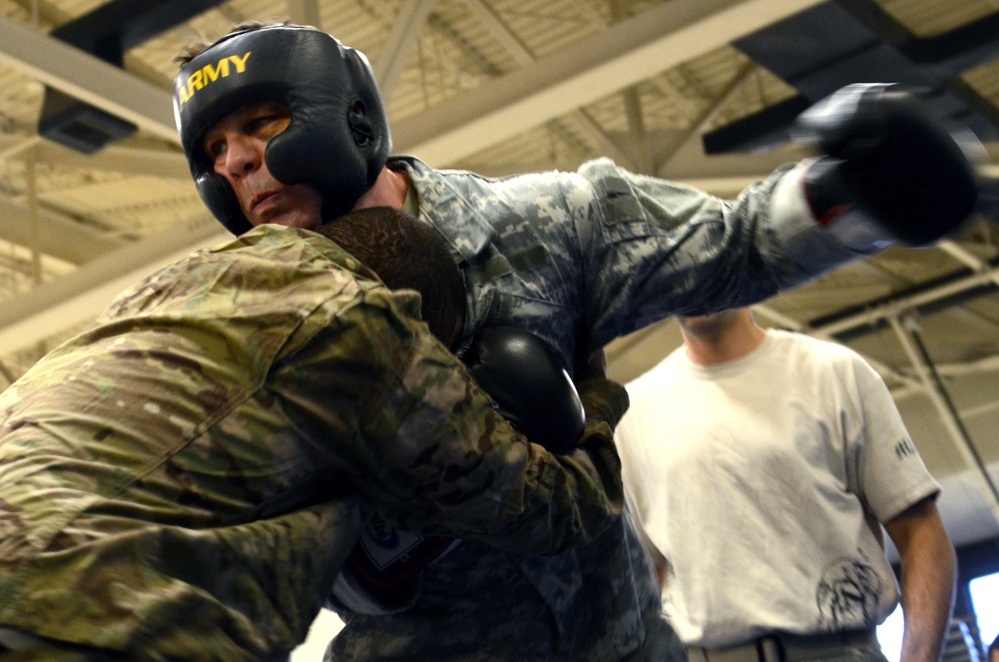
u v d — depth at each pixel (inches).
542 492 55.0
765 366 107.3
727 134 224.1
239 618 43.0
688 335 109.6
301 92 60.5
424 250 56.9
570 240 67.9
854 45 188.2
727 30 161.3
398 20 176.2
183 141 63.5
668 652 72.3
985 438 372.5
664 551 106.3
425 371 50.3
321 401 47.5
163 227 324.8
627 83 170.4
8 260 334.0
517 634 64.9
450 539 60.0
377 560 60.1
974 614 411.8
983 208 61.4
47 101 191.3
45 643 38.5
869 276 354.3
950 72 197.2
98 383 45.1
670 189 72.6
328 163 61.2
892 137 59.4
